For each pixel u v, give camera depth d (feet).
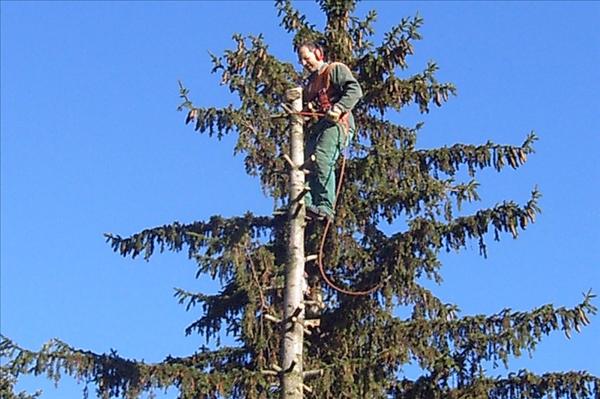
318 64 42.42
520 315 56.75
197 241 60.13
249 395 53.52
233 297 61.11
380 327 58.03
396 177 59.52
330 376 53.98
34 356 53.57
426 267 57.26
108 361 54.34
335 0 63.46
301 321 36.94
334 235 59.47
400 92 59.06
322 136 40.65
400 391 57.93
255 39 57.82
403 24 59.52
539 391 56.70
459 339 57.36
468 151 58.75
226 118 56.59
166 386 53.78
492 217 56.70
